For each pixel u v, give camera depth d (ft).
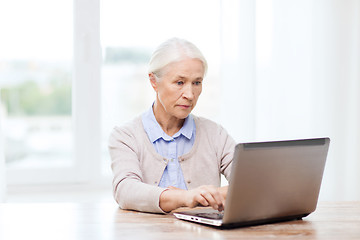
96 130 9.64
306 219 5.08
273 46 9.45
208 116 9.86
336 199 9.87
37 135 9.56
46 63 9.51
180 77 5.93
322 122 9.72
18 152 9.49
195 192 5.05
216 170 6.68
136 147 6.40
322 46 9.66
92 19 9.47
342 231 4.57
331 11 9.66
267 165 4.50
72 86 9.55
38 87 9.53
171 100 6.04
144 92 9.84
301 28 9.55
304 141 4.75
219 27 9.49
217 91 9.84
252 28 9.36
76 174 9.61
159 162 6.39
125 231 4.52
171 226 4.71
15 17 9.31
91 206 5.72
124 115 9.80
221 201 5.02
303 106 9.59
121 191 5.63
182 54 5.91
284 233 4.47
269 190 4.61
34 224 4.81
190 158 6.54
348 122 9.82
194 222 4.88
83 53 9.44
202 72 6.06
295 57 9.54
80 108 9.53
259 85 9.42
